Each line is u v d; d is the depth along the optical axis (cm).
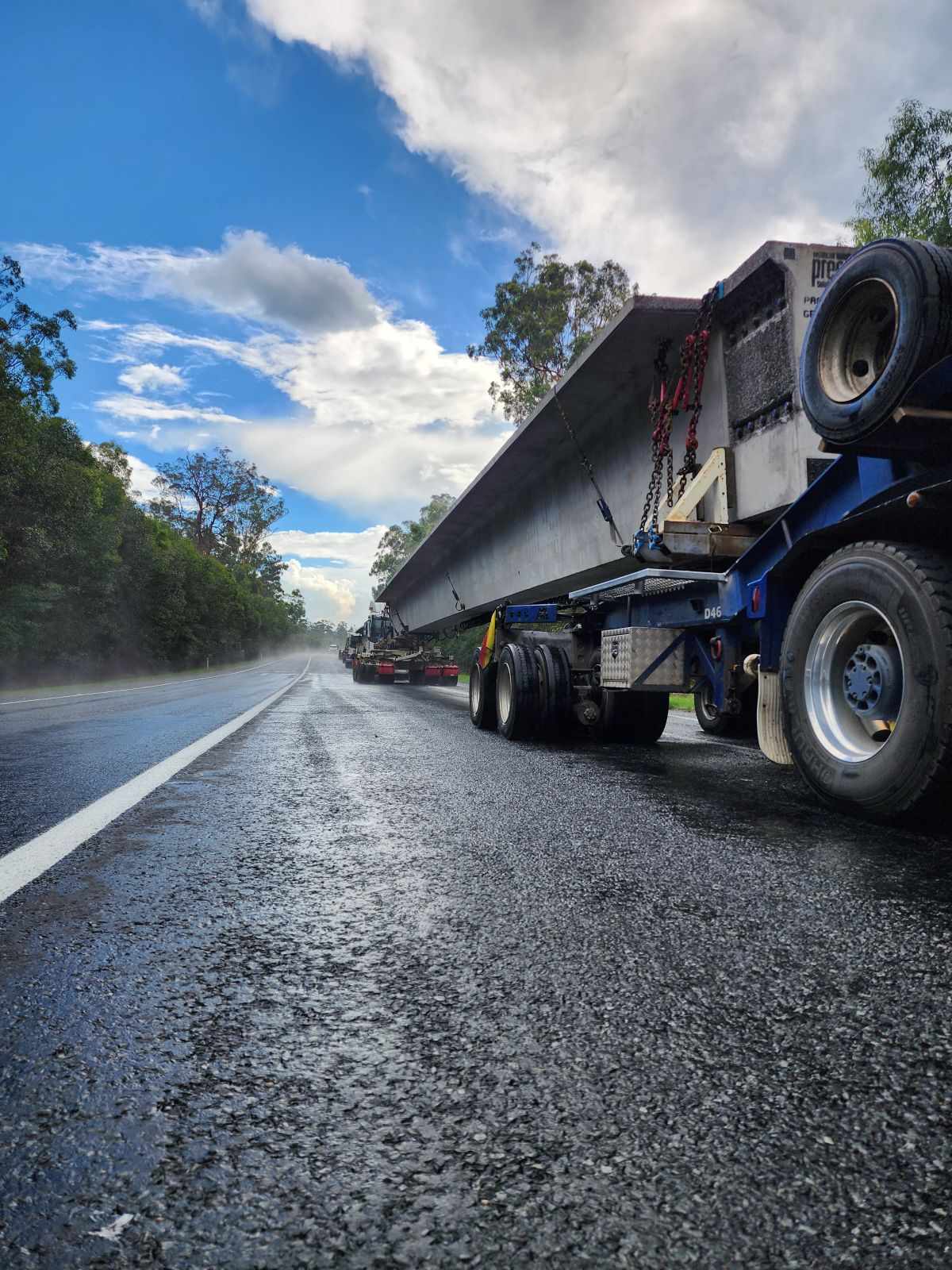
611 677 688
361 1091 125
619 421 1241
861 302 377
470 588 2375
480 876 266
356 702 1636
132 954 190
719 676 598
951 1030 150
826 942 200
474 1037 145
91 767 565
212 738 792
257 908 229
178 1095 123
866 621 373
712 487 807
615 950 193
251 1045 141
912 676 328
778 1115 119
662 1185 101
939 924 215
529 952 192
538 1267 86
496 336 4716
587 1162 106
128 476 5384
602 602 750
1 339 2720
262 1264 86
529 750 704
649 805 411
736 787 480
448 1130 114
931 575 326
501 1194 99
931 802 325
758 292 771
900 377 340
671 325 973
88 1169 103
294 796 436
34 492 2895
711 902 235
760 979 175
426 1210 96
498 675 866
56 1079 128
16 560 2917
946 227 1708
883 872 272
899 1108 121
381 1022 152
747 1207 97
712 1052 140
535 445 1477
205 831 341
